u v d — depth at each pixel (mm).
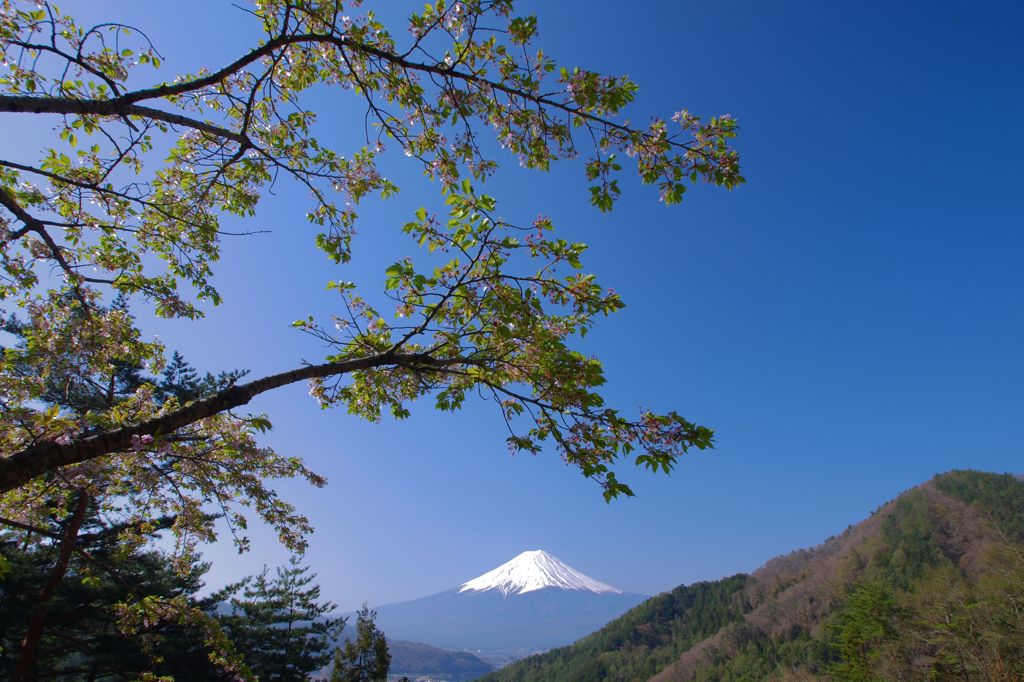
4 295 5711
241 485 7023
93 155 5426
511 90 4543
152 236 5879
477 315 4758
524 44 4445
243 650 22344
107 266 5918
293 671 23266
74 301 6289
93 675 14773
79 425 5461
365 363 4746
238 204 6062
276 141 5742
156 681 10352
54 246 4543
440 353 5102
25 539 9875
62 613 13398
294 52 5242
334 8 4730
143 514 7672
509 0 4332
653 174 4641
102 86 4828
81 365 6617
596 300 4715
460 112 4680
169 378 15852
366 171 5828
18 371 6355
